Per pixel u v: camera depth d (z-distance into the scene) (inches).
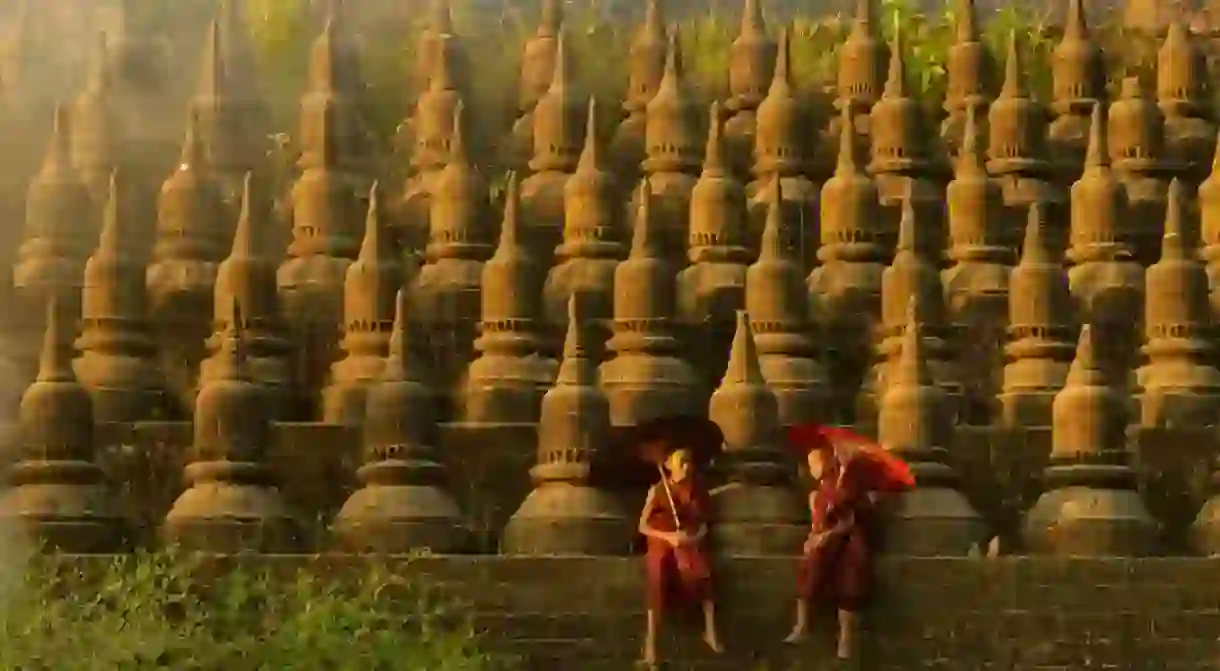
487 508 676.7
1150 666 583.2
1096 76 815.1
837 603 576.7
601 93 828.6
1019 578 587.5
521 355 702.5
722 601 586.6
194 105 772.0
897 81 786.8
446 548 627.8
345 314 721.6
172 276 736.3
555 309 724.0
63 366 644.1
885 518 625.6
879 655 583.5
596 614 591.2
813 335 719.1
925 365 648.4
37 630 561.3
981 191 745.6
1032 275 709.9
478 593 593.3
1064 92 814.5
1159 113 794.2
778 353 699.4
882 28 839.7
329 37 785.6
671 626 583.2
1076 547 624.7
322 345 733.9
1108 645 584.1
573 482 625.9
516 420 689.6
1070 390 645.9
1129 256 738.8
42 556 601.0
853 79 820.0
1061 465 642.8
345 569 596.4
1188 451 679.1
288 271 744.3
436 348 728.3
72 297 733.9
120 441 688.4
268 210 772.6
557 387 635.5
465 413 701.9
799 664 580.7
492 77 820.0
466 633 587.5
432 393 660.7
